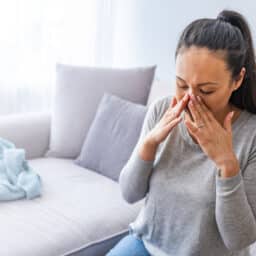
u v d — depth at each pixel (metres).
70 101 1.94
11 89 2.23
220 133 0.91
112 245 1.37
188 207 1.01
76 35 2.43
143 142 1.05
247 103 1.01
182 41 0.92
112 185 1.64
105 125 1.78
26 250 1.17
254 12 1.89
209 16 2.07
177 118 0.98
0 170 1.54
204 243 1.01
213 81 0.88
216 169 0.97
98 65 2.55
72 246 1.26
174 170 1.04
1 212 1.35
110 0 2.48
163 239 1.08
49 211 1.38
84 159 1.80
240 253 1.06
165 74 2.32
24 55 2.24
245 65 0.98
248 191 0.96
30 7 2.19
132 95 1.95
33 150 1.94
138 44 2.46
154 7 2.32
